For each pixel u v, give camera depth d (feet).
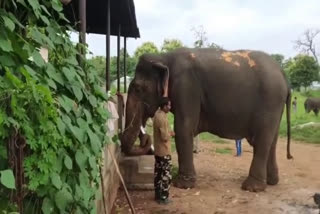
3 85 6.52
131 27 33.91
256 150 24.91
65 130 8.16
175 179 25.66
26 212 7.66
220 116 25.30
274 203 22.15
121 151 26.81
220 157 36.81
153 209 20.72
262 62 25.21
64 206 8.05
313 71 186.60
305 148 45.27
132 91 26.71
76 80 9.18
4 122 6.45
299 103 145.69
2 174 6.04
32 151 7.47
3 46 6.79
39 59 7.76
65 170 8.33
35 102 7.02
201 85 25.34
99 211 15.47
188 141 25.20
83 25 14.26
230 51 26.23
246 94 24.76
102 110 10.56
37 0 8.16
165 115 21.52
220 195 23.57
